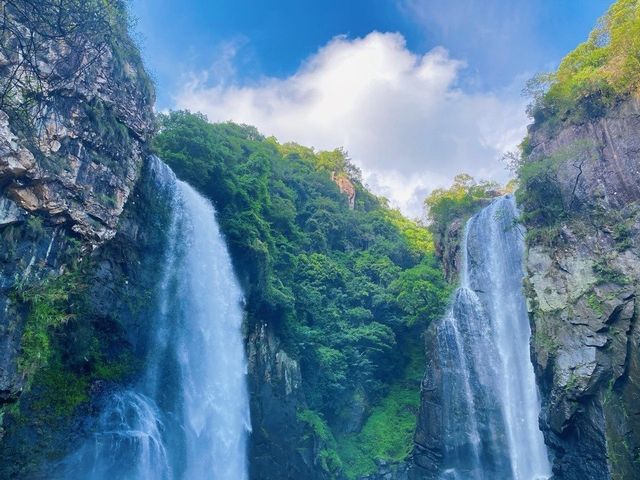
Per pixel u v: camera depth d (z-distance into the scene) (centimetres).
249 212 3344
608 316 2420
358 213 6188
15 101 1662
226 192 3294
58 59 1848
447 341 3803
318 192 5931
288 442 3103
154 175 2609
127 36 2327
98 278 2133
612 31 3091
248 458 2891
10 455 1731
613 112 2891
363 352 4194
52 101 1844
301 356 3669
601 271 2564
